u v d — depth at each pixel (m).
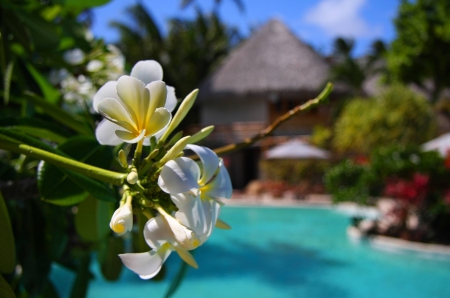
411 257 8.31
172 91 0.82
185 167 0.64
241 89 21.86
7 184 1.02
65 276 6.56
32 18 1.48
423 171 8.96
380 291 6.61
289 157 17.56
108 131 0.76
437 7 17.94
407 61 18.19
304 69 22.36
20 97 1.56
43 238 1.29
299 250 9.39
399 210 9.00
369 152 17.89
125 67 1.64
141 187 0.68
